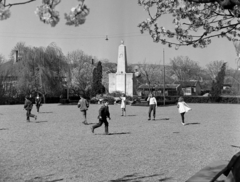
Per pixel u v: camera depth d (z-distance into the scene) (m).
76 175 8.02
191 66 105.81
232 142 13.53
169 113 34.25
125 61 65.81
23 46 66.31
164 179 7.54
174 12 7.45
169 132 17.28
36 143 13.51
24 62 64.31
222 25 7.69
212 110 40.62
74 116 30.08
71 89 80.50
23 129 19.14
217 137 15.20
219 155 10.55
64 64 67.75
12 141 14.15
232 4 3.47
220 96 70.75
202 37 7.49
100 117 16.47
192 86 107.00
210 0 3.75
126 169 8.62
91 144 13.09
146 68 95.75
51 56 65.88
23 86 63.97
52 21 3.49
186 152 11.15
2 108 46.66
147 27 7.52
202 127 19.94
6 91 64.19
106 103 16.56
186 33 7.59
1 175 8.04
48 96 70.50
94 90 80.12
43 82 64.12
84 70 88.31
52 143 13.48
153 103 25.36
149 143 13.28
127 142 13.59
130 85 65.50
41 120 25.70
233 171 3.14
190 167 8.80
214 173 3.68
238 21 7.34
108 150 11.62
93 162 9.55
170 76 110.69
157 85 93.56
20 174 8.16
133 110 40.25
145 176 7.84
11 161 9.79
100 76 81.00
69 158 10.19
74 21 3.54
